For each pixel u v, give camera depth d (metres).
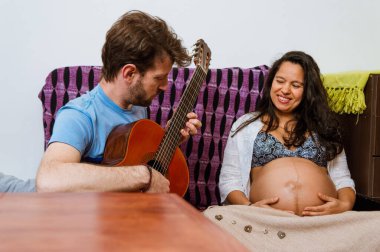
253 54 2.16
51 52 1.96
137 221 0.53
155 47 1.35
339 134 1.78
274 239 1.41
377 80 1.79
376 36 2.27
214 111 1.87
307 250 1.37
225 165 1.77
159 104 1.82
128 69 1.34
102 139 1.37
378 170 1.82
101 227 0.51
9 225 0.51
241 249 0.44
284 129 1.77
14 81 1.94
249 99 1.90
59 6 1.95
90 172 1.13
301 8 2.18
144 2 2.03
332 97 1.90
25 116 1.96
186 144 1.84
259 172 1.71
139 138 1.34
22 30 1.93
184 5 2.07
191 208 0.60
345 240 1.38
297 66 1.74
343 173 1.77
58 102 1.75
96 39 2.00
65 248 0.44
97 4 1.99
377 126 1.80
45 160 1.18
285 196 1.57
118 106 1.42
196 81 1.59
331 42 2.23
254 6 2.13
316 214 1.53
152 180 1.19
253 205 1.56
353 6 2.23
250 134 1.76
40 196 0.65
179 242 0.46
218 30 2.11
